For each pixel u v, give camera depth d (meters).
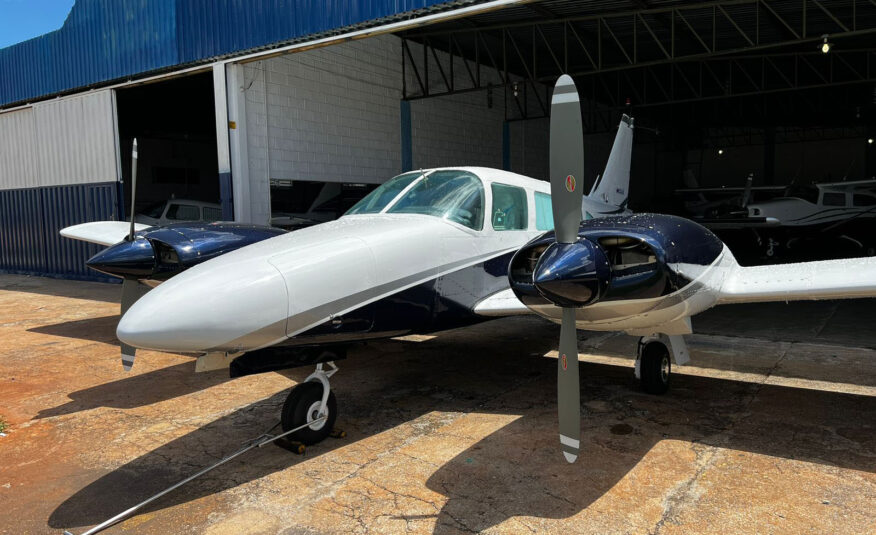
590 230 3.21
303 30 8.20
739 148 25.77
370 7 7.61
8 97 12.73
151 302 2.91
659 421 3.71
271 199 9.92
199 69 9.47
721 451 3.24
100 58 10.66
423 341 6.25
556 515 2.59
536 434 3.54
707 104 21.31
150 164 19.69
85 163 11.16
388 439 3.54
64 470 3.21
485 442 3.44
